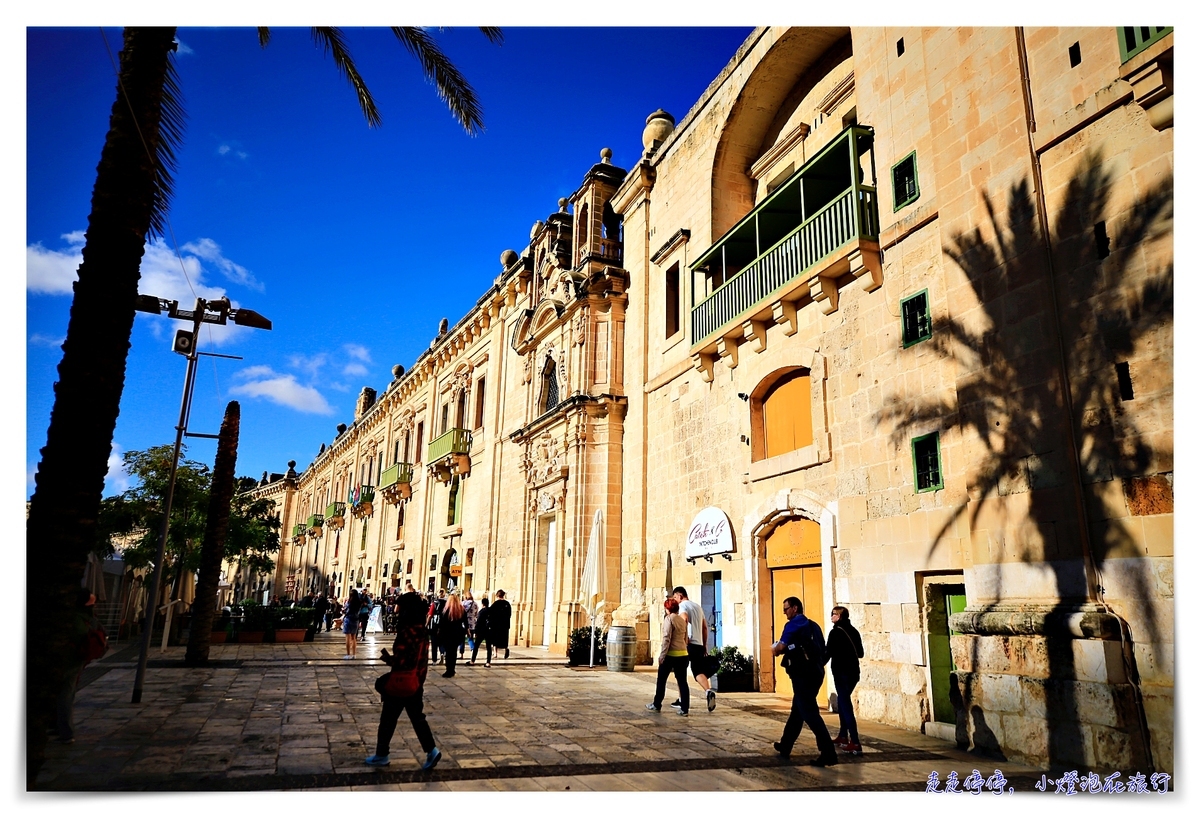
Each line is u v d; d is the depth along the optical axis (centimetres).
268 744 753
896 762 745
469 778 635
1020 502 816
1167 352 692
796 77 1584
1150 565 682
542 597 2312
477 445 3106
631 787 618
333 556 5403
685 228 1800
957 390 921
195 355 1220
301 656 1781
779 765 713
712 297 1569
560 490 2155
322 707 995
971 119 949
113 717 892
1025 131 867
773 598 1322
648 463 1859
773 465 1308
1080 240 789
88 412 574
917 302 1020
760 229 1442
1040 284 826
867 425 1084
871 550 1045
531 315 2595
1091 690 690
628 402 1995
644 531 1819
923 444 978
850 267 1122
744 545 1375
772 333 1366
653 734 851
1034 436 810
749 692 1259
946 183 980
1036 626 753
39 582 534
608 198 2402
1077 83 812
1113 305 746
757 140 1705
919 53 1065
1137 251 730
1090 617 703
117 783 601
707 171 1722
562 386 2292
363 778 627
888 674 986
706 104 1761
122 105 640
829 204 1195
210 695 1085
